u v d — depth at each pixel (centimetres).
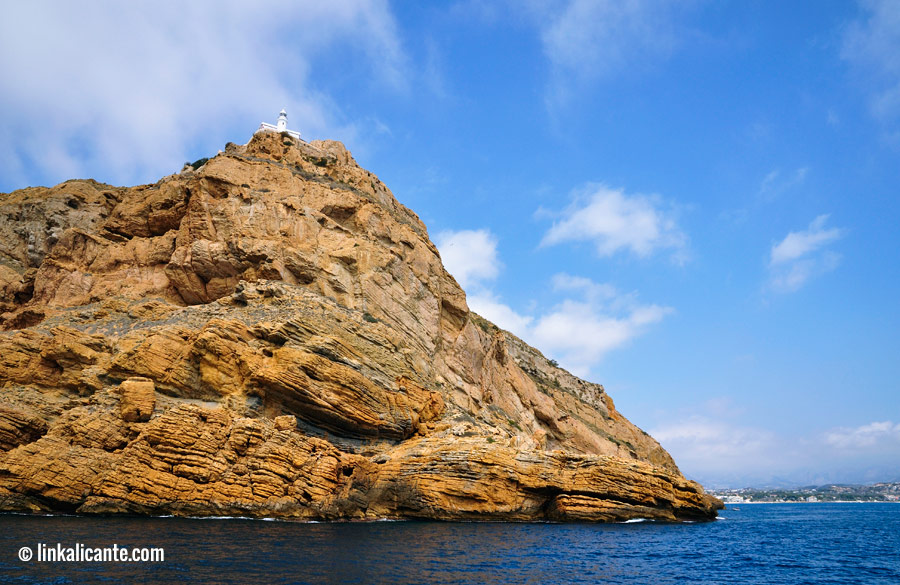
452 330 9288
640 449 12738
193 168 9600
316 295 7312
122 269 7831
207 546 3647
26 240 8500
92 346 6194
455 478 5878
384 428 6356
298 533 4412
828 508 19375
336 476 5522
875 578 3966
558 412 11469
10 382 5919
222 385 5931
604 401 14000
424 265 8988
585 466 6438
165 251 7875
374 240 8494
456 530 5184
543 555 4131
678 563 4194
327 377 6031
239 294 7025
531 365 12900
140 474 4962
